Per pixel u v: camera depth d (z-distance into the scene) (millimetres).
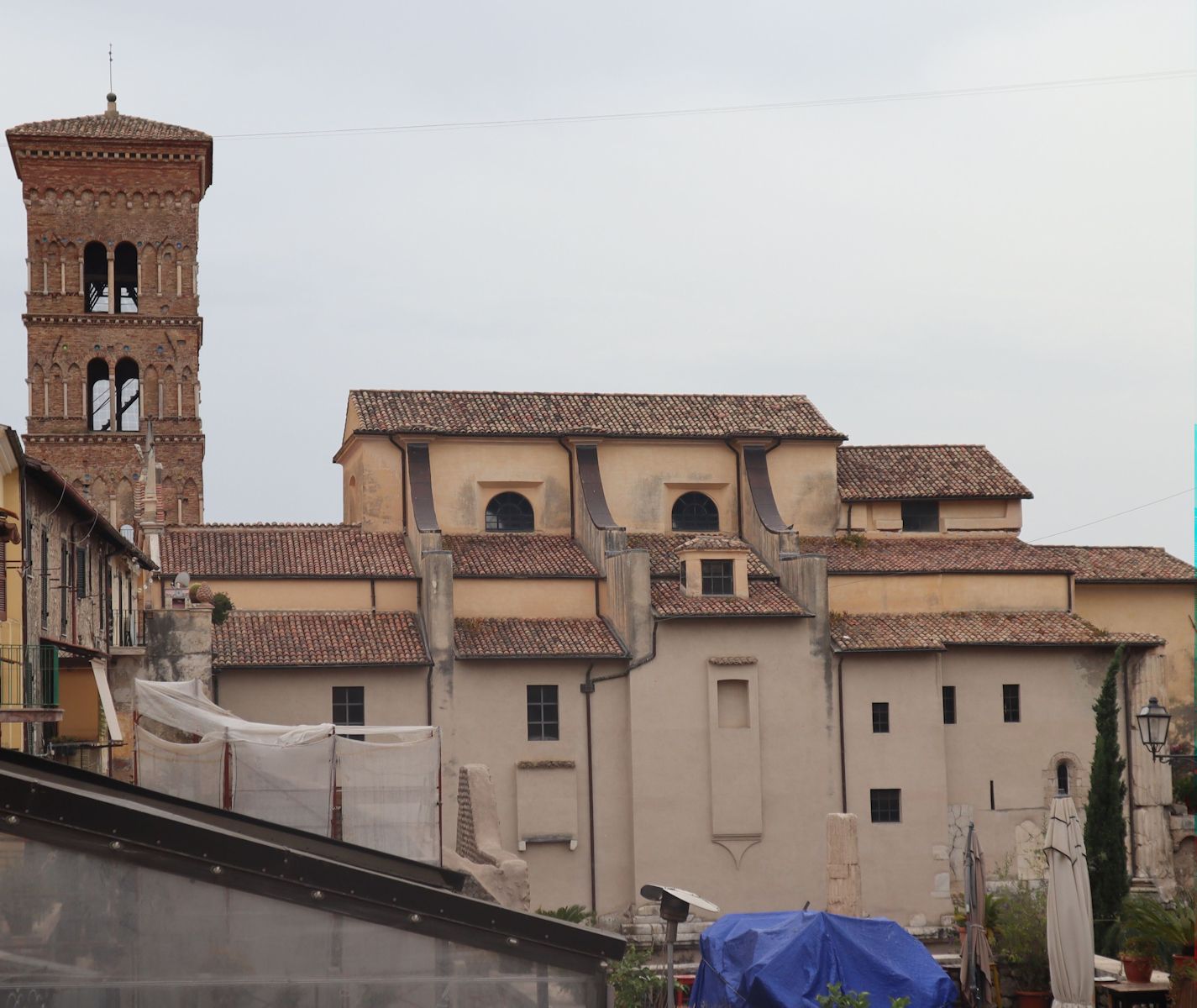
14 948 10789
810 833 81625
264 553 84000
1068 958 42781
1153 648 88375
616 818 80375
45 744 48250
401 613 82812
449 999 11227
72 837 10867
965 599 89562
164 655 67000
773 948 44062
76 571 54312
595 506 87250
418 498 85500
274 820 48250
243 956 11016
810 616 83250
